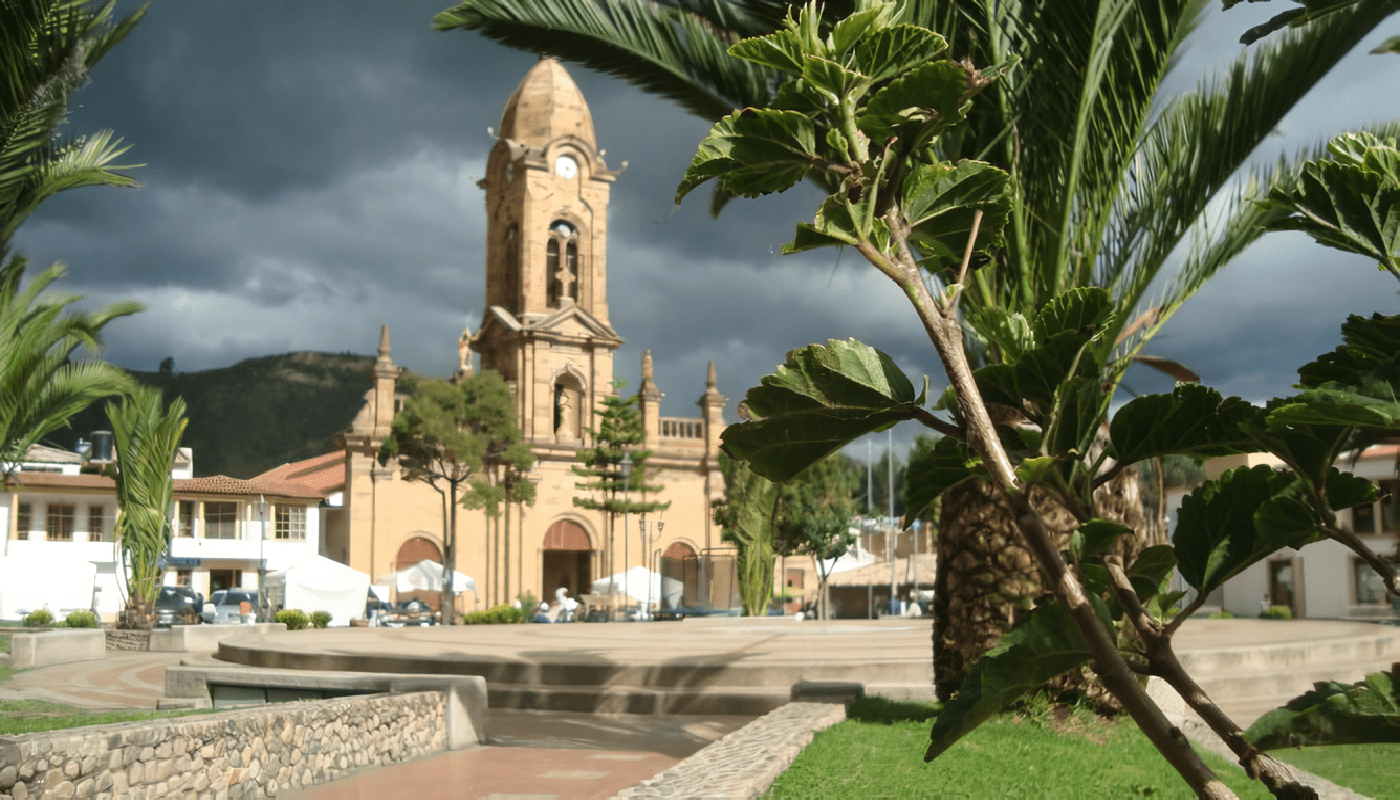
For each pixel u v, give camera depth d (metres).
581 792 7.41
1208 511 1.57
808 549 47.97
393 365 54.53
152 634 24.81
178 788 6.62
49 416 19.14
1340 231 1.56
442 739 9.72
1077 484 1.65
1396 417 1.29
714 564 48.09
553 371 58.22
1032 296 7.67
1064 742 6.76
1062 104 7.55
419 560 54.25
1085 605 1.49
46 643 21.62
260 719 7.41
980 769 5.86
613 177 61.22
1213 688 12.67
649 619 45.41
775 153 1.83
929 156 6.76
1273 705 12.30
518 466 44.97
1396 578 1.45
